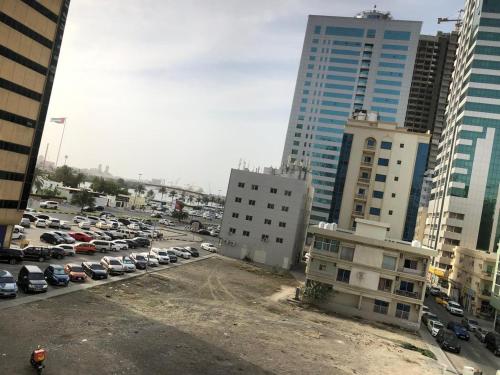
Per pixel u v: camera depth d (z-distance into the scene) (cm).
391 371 3344
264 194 8819
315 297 5322
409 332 5006
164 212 17950
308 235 12200
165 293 4562
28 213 7788
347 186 9256
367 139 9281
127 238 7812
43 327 2844
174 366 2612
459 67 13075
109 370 2383
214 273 6481
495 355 4806
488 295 7662
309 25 16762
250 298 5141
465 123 11156
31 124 5256
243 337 3459
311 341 3731
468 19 12838
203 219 18312
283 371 2869
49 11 5238
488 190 10762
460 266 9219
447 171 11956
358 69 16175
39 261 4772
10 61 4812
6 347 2419
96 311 3431
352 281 5378
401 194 9031
